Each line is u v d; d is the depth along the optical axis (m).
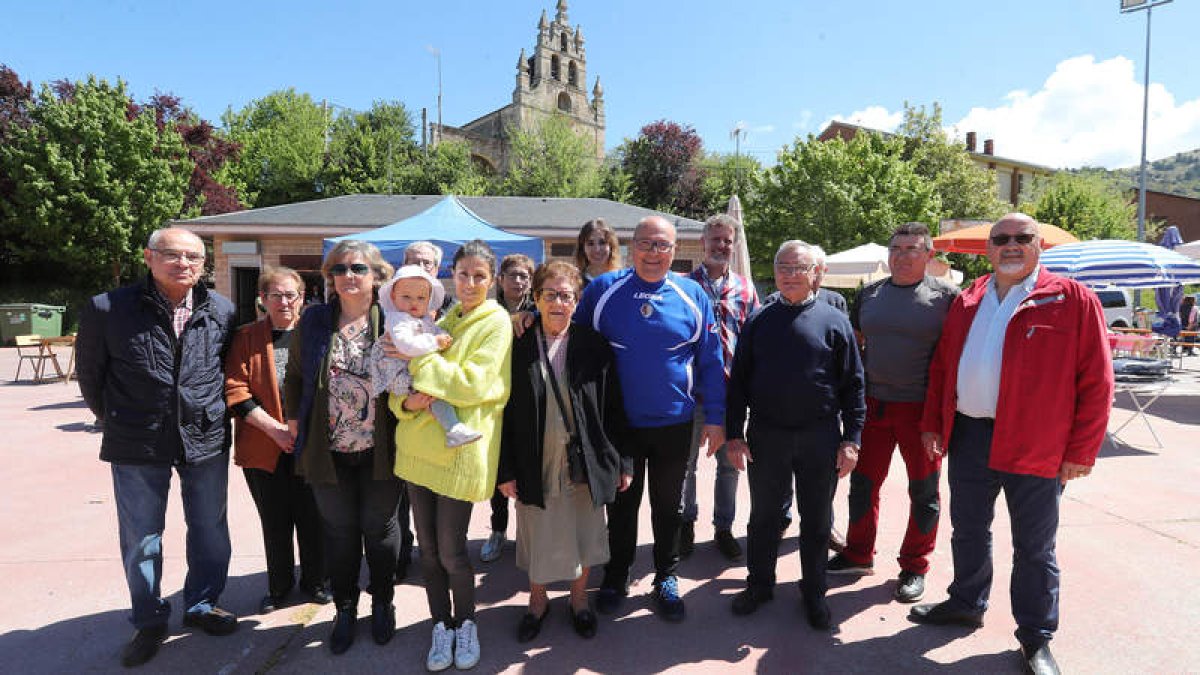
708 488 5.29
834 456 2.98
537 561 2.75
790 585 3.40
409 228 7.13
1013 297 2.72
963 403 2.84
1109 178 38.75
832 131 41.25
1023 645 2.58
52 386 10.77
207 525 2.89
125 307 2.61
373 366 2.61
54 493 4.88
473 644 2.65
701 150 41.62
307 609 3.14
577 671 2.58
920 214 22.47
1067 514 4.31
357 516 2.82
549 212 16.06
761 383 3.01
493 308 2.66
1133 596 3.16
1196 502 4.56
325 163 35.72
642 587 3.39
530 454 2.65
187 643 2.80
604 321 3.06
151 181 22.52
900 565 3.35
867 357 3.37
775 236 23.58
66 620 2.97
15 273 22.61
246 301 14.55
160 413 2.64
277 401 3.04
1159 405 8.72
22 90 22.70
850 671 2.58
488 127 52.47
